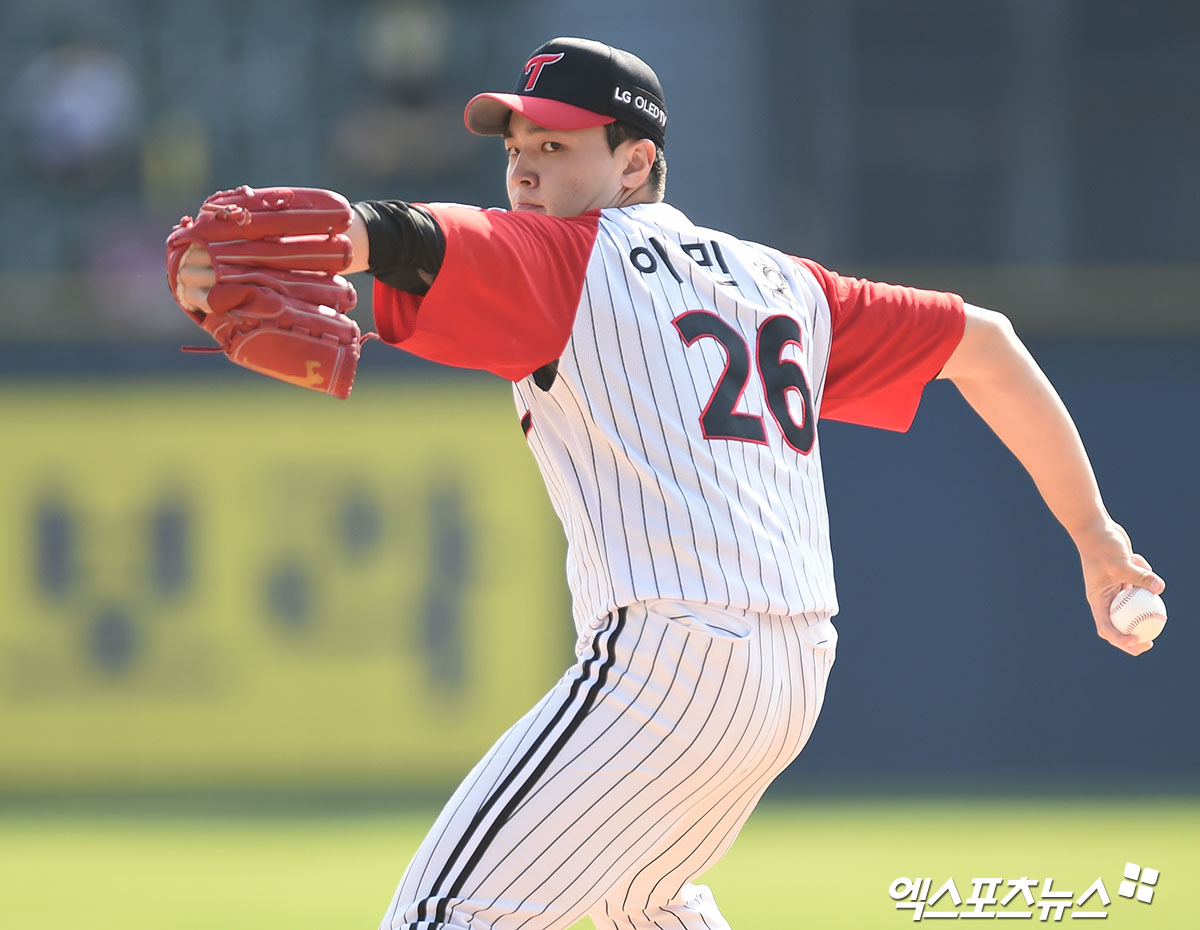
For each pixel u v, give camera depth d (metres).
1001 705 27.30
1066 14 40.16
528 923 8.36
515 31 43.59
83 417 28.05
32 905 18.28
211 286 7.76
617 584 8.42
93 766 27.72
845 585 27.39
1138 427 27.53
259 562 27.91
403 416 28.02
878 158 40.88
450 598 27.88
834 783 27.22
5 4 44.50
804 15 41.34
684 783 8.43
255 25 44.75
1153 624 9.84
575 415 8.55
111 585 27.92
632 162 9.52
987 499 27.48
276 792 27.06
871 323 9.70
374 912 17.67
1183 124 39.88
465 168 41.16
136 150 41.94
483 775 8.54
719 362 8.73
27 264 40.28
